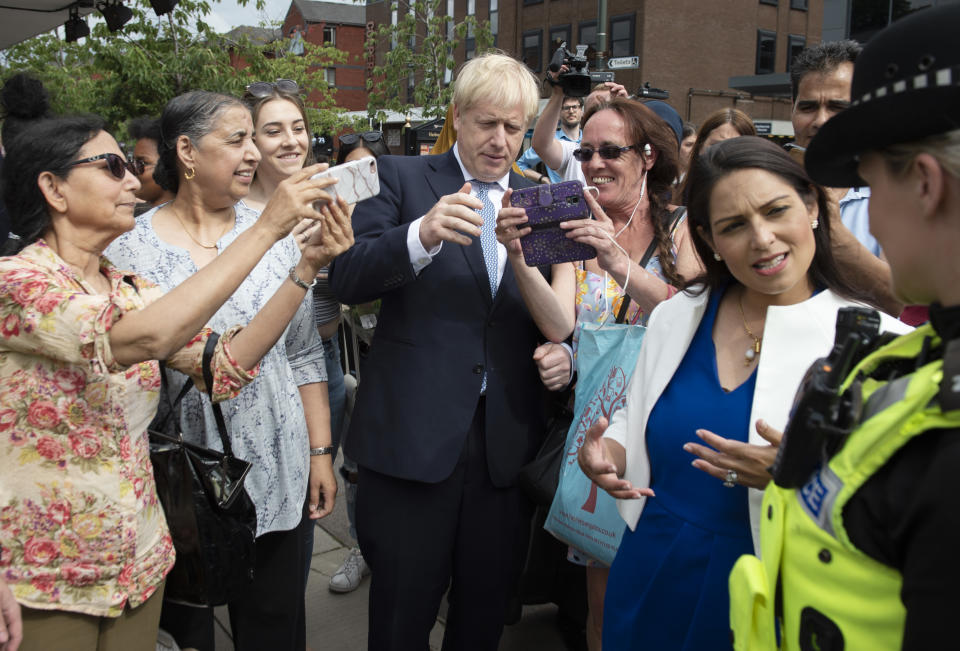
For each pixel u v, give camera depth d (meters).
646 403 1.73
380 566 2.22
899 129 0.80
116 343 1.46
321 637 2.97
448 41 12.37
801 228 1.47
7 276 1.48
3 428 1.51
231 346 1.82
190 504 1.86
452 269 2.19
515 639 2.95
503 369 2.25
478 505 2.26
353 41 44.00
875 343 1.00
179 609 2.32
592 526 2.04
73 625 1.59
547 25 24.66
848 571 0.90
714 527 1.57
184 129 2.08
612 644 1.74
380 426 2.19
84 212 1.61
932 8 0.80
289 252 2.29
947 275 0.81
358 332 3.29
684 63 23.06
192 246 2.17
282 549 2.28
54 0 6.77
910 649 0.76
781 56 25.41
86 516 1.57
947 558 0.73
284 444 2.20
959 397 0.74
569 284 2.42
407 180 2.31
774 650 1.06
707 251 1.69
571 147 3.97
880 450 0.84
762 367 1.52
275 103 2.83
